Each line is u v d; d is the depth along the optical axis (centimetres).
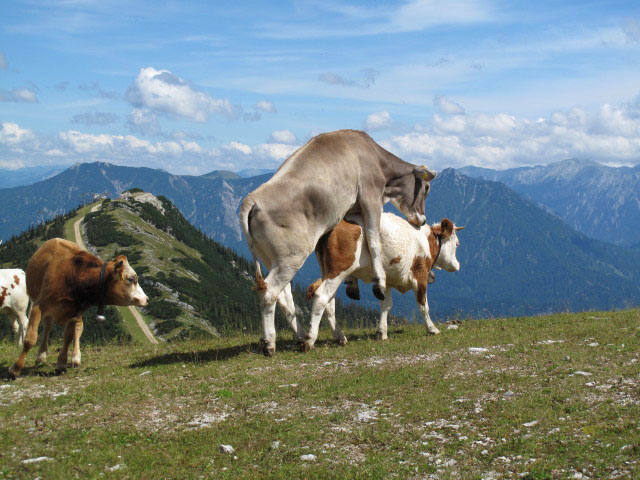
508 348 1194
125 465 720
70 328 1253
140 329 12212
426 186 1457
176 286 15500
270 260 1230
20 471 708
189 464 714
